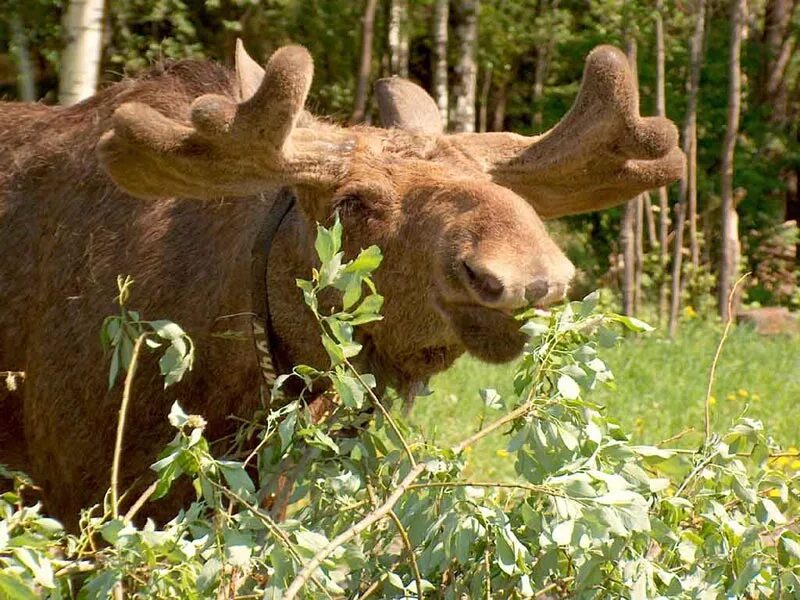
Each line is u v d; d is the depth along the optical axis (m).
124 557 3.63
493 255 3.59
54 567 3.73
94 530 3.78
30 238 5.05
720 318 17.44
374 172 4.07
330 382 4.42
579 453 3.97
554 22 20.92
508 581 4.06
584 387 4.01
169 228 4.70
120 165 4.10
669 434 9.29
